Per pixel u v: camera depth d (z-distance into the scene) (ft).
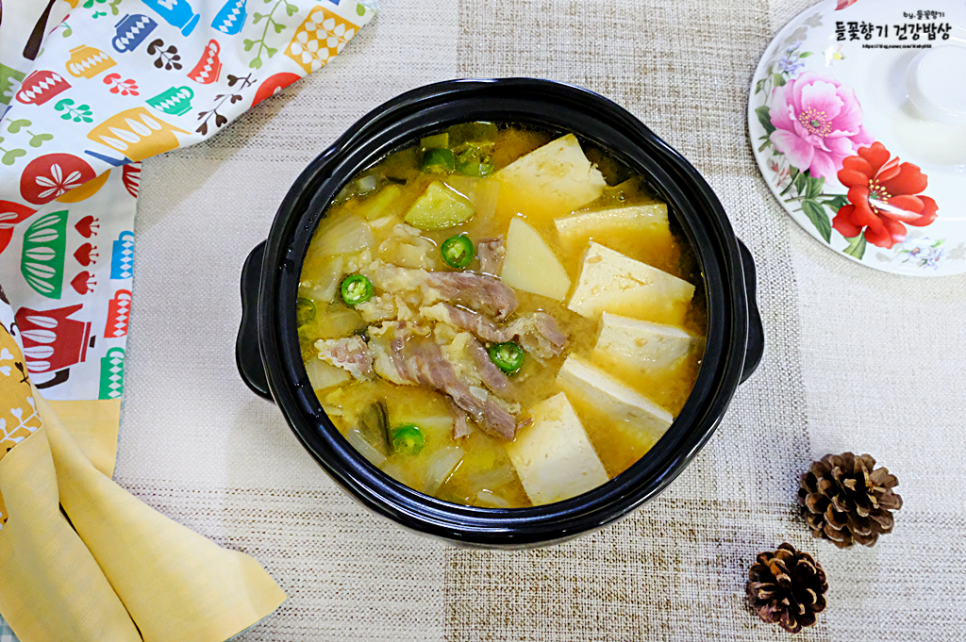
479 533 1.61
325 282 1.76
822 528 1.87
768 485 1.92
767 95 2.02
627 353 1.76
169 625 1.83
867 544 1.84
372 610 1.87
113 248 1.96
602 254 1.79
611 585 1.89
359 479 1.63
